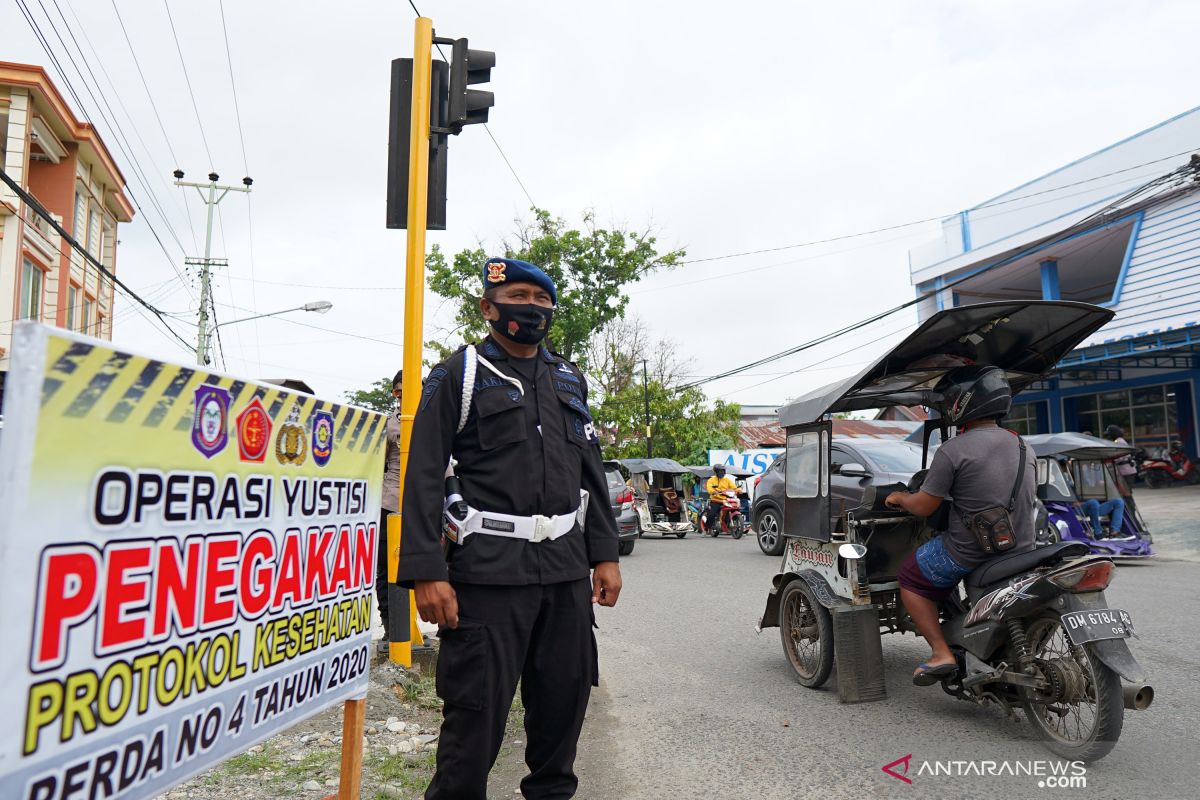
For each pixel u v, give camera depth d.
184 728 1.69
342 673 2.34
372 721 4.19
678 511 17.55
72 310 25.09
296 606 2.11
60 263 23.25
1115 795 3.24
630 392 32.34
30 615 1.34
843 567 4.72
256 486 1.94
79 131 23.53
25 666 1.33
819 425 4.91
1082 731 3.96
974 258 22.78
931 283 24.52
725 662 5.66
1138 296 18.09
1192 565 10.25
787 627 5.20
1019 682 3.73
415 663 5.17
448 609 2.28
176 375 1.65
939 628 4.12
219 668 1.80
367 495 2.52
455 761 2.33
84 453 1.44
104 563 1.49
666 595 8.60
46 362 1.35
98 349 1.45
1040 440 11.55
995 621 3.77
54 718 1.38
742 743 3.99
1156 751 3.69
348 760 2.43
